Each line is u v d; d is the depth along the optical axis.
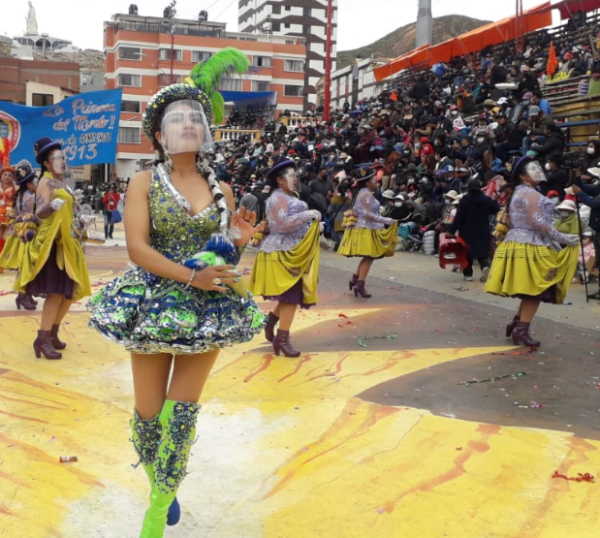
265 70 65.31
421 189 16.25
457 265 11.87
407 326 7.49
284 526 3.07
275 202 5.98
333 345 6.59
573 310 8.37
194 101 2.94
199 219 2.83
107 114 11.98
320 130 28.34
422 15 38.00
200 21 64.25
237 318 2.77
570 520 3.18
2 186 10.51
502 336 7.04
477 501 3.35
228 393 5.01
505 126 15.69
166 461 2.71
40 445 3.91
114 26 63.09
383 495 3.38
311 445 4.01
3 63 52.97
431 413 4.64
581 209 10.57
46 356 5.78
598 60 17.08
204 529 3.03
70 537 2.94
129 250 2.75
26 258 5.64
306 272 5.99
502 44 30.45
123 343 2.67
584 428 4.43
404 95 29.12
